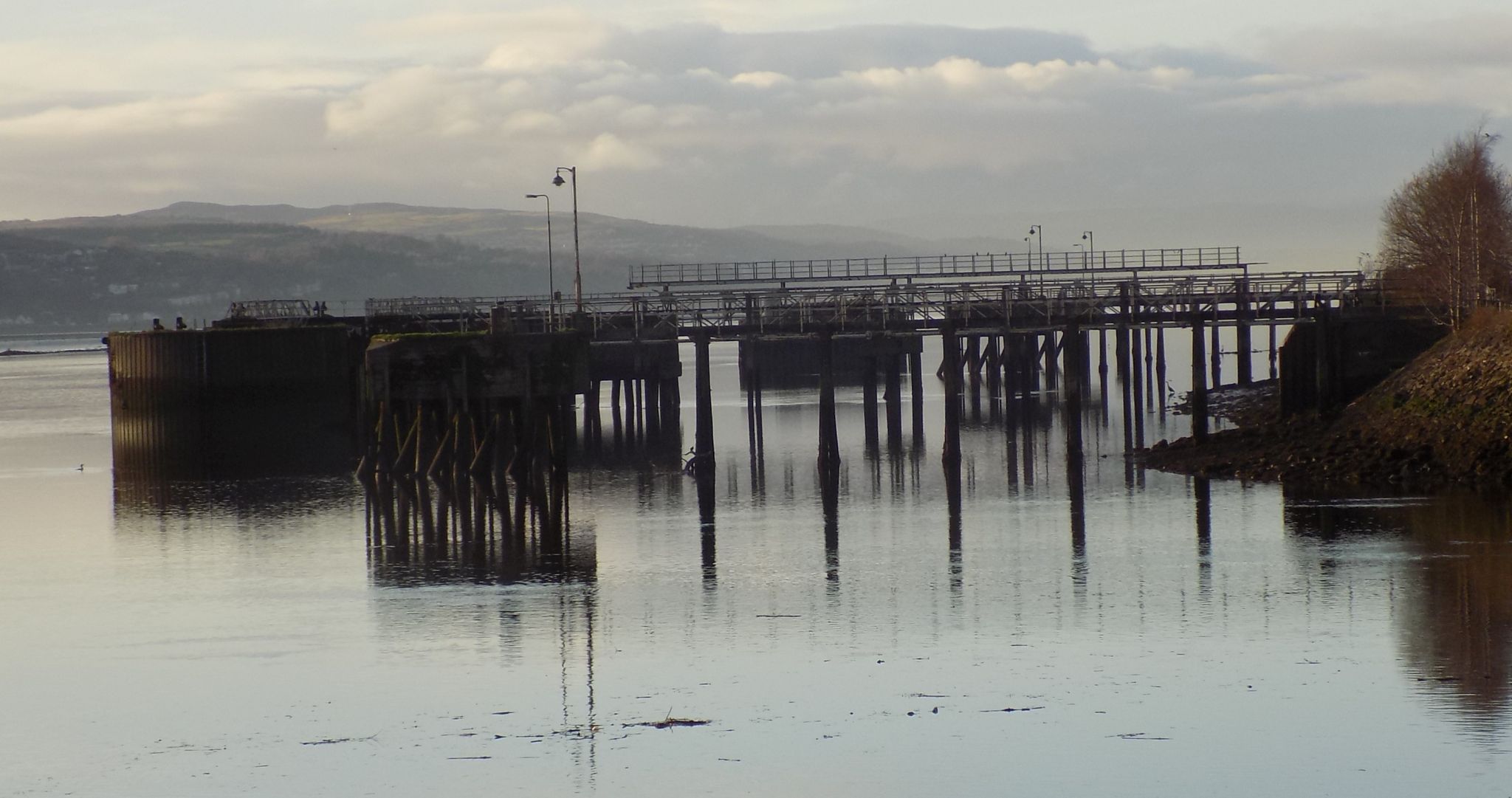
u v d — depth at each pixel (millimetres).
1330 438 66438
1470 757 30391
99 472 78062
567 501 62906
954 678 36469
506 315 70125
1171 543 51219
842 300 74188
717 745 32438
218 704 36219
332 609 45094
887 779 30375
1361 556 47844
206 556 53781
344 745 33188
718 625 42031
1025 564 48781
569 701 35500
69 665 39875
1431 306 75750
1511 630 38781
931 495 63406
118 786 31266
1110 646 38719
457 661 39156
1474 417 62438
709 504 62844
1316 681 35219
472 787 30609
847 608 43594
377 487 65062
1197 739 31922
